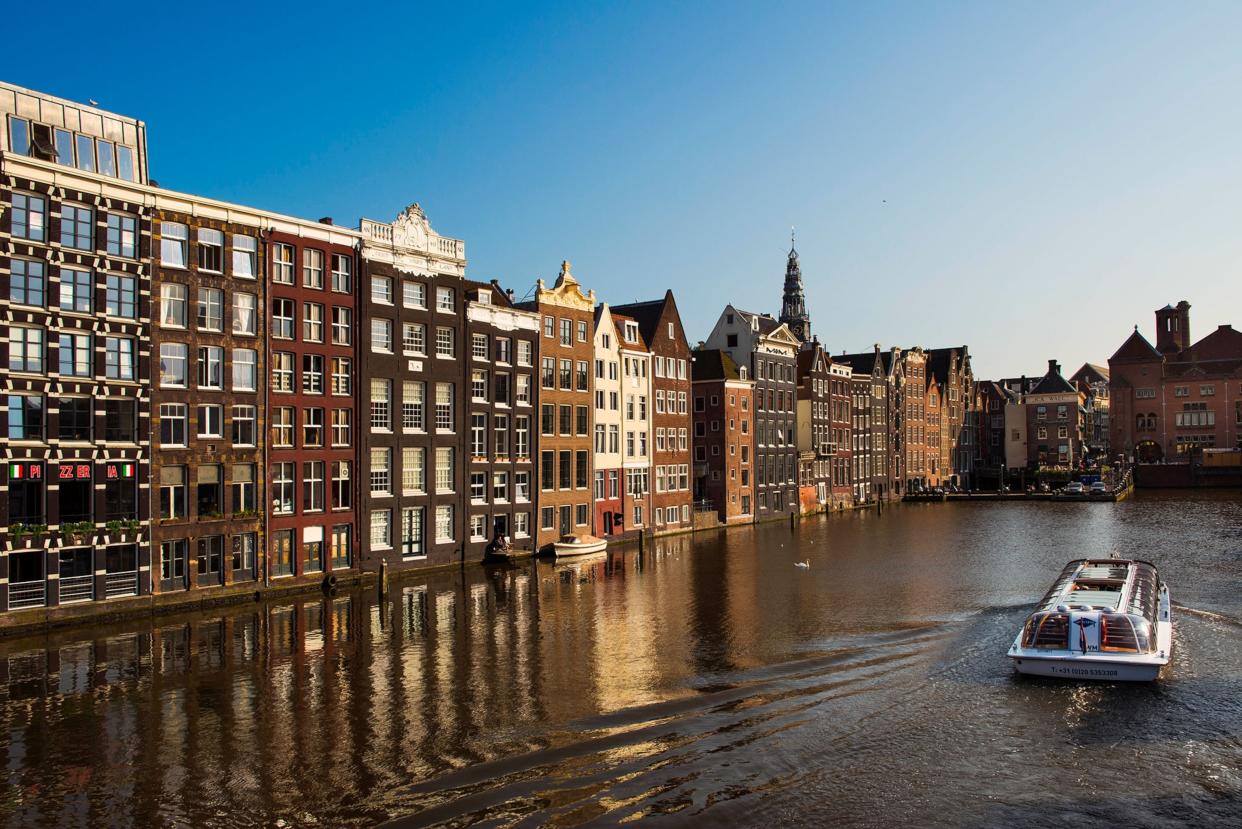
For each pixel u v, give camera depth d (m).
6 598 36.94
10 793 21.19
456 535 58.19
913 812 19.88
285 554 48.06
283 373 48.28
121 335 41.09
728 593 47.31
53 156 39.84
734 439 89.56
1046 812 19.86
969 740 23.95
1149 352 140.38
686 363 84.44
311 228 49.53
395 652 34.25
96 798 20.88
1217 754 22.94
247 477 46.41
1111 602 32.50
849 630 37.53
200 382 44.53
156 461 42.34
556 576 54.06
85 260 39.88
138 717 26.59
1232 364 134.62
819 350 107.38
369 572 51.84
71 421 39.38
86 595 39.53
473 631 37.91
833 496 108.75
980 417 153.50
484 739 24.39
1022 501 117.38
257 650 34.66
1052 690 28.03
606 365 73.00
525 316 64.19
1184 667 30.59
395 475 53.94
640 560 61.91
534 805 20.19
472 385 59.94
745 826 19.23
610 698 28.03
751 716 26.03
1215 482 125.62
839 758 22.80
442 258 57.38
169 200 43.22
